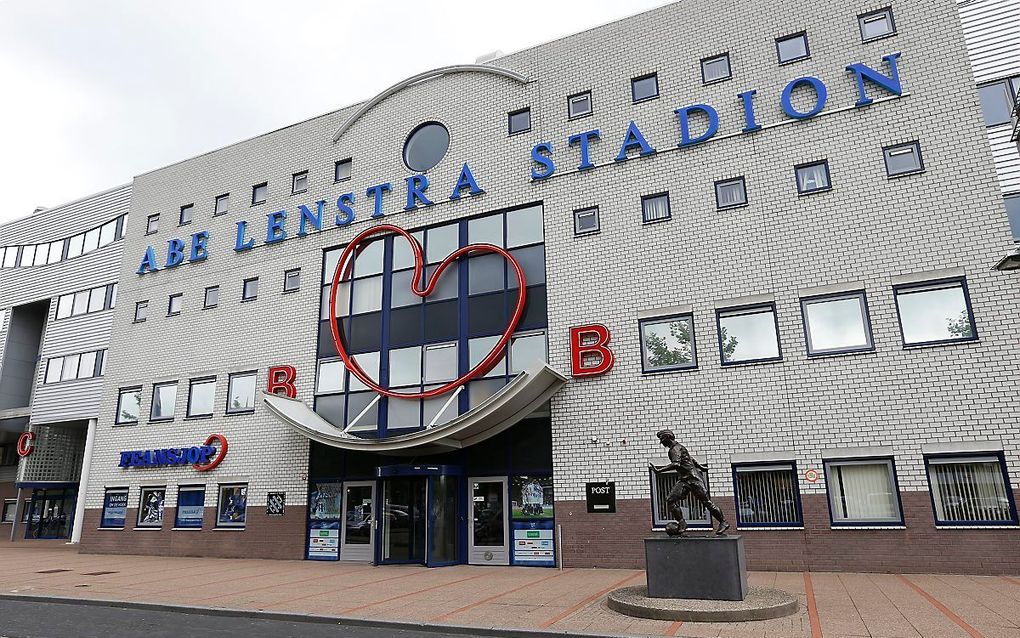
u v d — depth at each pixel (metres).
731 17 17.31
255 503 20.11
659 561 10.16
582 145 18.06
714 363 15.48
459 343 18.30
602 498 15.83
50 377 29.30
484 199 19.08
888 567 13.27
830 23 16.20
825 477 14.07
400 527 17.28
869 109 15.40
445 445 16.62
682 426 15.47
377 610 10.45
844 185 15.24
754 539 14.30
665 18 18.08
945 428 13.37
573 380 16.69
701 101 17.16
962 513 13.07
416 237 19.84
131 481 22.50
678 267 16.39
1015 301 13.35
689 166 16.86
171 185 25.27
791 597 9.88
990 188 14.04
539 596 11.52
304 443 19.84
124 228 29.02
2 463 36.50
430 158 20.48
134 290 24.80
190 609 10.98
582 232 17.59
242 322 22.03
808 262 15.20
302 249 21.61
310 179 22.25
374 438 17.91
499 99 19.70
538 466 16.81
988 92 14.59
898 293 14.37
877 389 14.02
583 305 17.12
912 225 14.48
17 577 15.55
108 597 12.20
